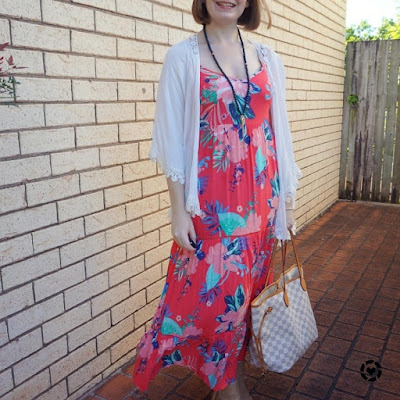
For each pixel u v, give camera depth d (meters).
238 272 1.93
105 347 2.46
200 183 1.89
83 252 2.25
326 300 3.45
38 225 2.00
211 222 1.90
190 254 1.96
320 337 2.92
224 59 1.88
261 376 2.52
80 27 2.10
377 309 3.30
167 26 2.66
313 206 5.73
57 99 2.02
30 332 2.02
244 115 1.85
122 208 2.46
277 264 4.16
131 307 2.61
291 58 4.66
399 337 2.92
